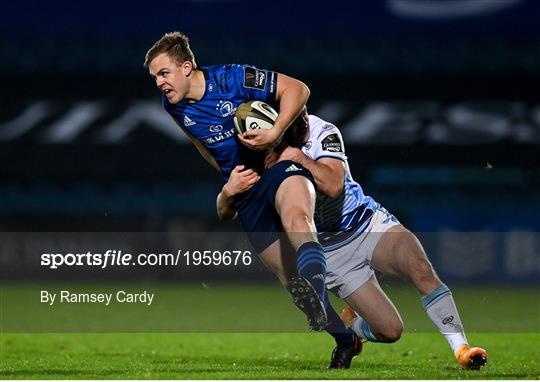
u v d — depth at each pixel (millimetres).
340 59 71750
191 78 20984
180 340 30562
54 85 71500
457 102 71875
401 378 18688
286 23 71500
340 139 21453
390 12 72312
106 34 71750
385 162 70562
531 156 70625
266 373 19844
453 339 20359
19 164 70188
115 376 19266
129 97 71375
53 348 27469
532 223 62938
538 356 24281
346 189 21188
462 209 67750
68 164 70375
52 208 68875
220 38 71000
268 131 20234
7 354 25453
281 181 20156
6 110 71000
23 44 71562
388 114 71375
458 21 72625
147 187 69750
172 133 70312
